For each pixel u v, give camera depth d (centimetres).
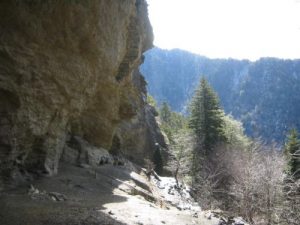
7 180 1310
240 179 2670
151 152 4350
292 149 3506
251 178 2377
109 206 1256
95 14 1644
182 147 4084
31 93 1336
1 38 1158
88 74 1766
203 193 2781
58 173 1723
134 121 3794
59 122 1648
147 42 3044
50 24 1366
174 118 7669
